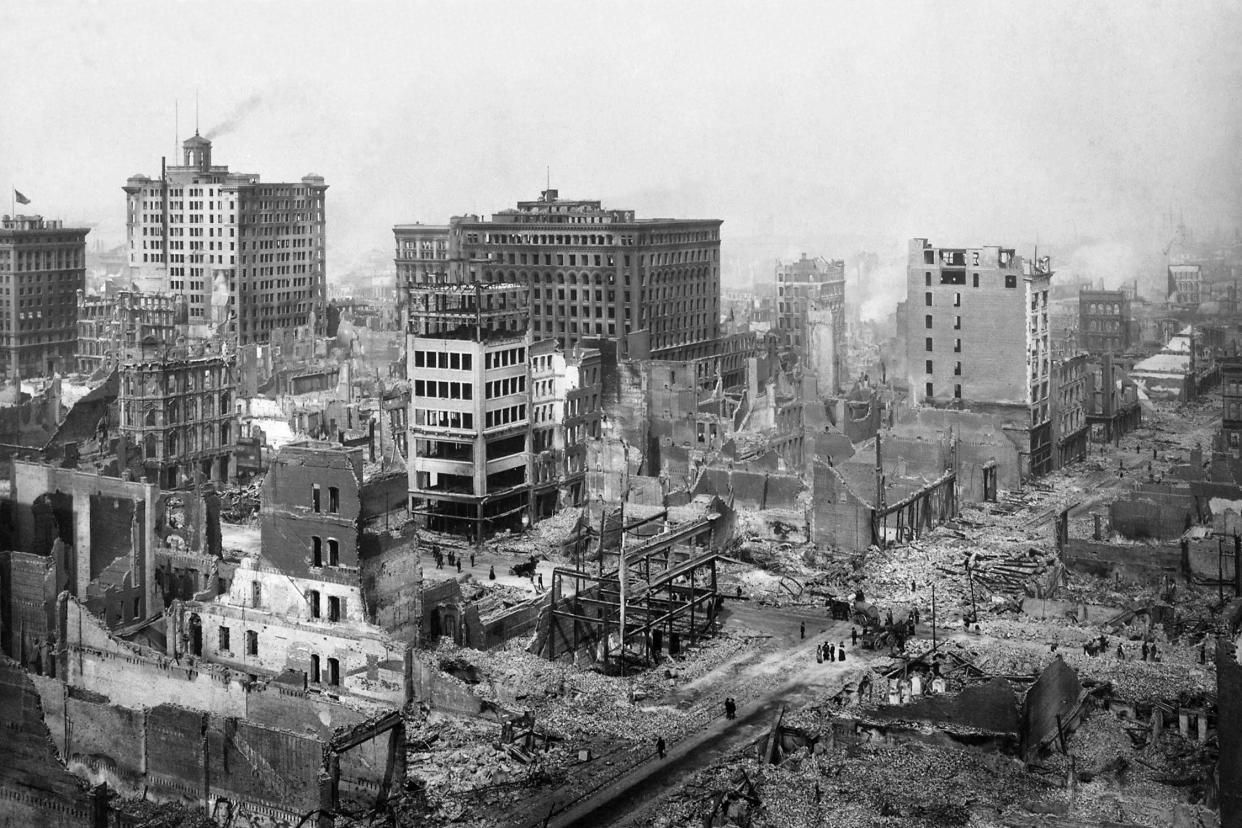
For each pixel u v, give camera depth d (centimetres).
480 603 14625
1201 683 12431
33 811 10369
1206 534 16188
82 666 11850
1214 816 9594
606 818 10100
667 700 12556
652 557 16225
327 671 12419
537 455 19188
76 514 13738
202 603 13050
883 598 15750
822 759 11012
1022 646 13812
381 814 10081
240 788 10094
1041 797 10225
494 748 11262
